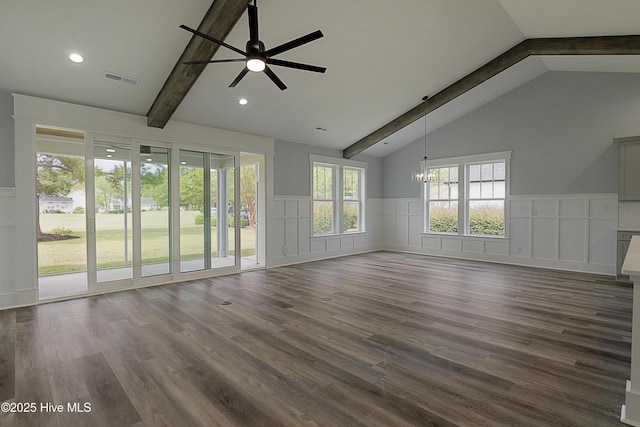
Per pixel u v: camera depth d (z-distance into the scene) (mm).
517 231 6910
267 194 6758
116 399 2160
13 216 4105
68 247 7977
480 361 2658
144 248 5242
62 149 6004
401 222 9000
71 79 4137
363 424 1901
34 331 3307
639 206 5574
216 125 5922
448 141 7918
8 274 4090
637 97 5586
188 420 1945
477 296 4531
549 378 2391
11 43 3461
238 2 3209
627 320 3559
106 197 4910
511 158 6941
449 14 4254
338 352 2838
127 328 3389
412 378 2408
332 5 3818
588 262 6074
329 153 8008
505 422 1906
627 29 4230
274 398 2168
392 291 4824
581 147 6113
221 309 4012
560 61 5770
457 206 7867
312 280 5570
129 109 4961
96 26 3447
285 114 6000
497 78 6262
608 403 2082
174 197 5492
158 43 3809
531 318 3633
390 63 5086
